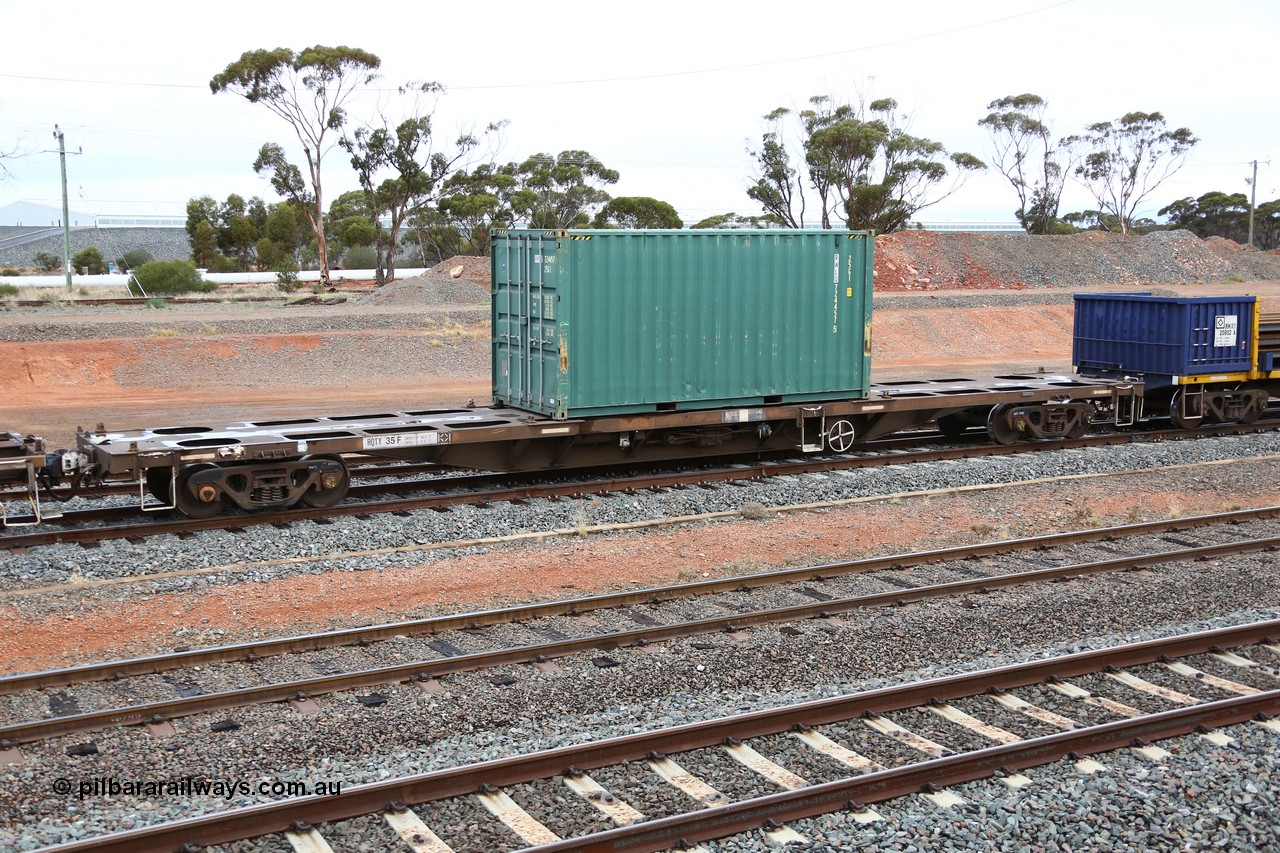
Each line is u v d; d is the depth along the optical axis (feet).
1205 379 74.54
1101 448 68.33
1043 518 51.03
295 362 106.83
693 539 46.73
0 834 22.22
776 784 24.73
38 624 35.24
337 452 49.57
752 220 248.93
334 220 328.70
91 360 100.94
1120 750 26.66
